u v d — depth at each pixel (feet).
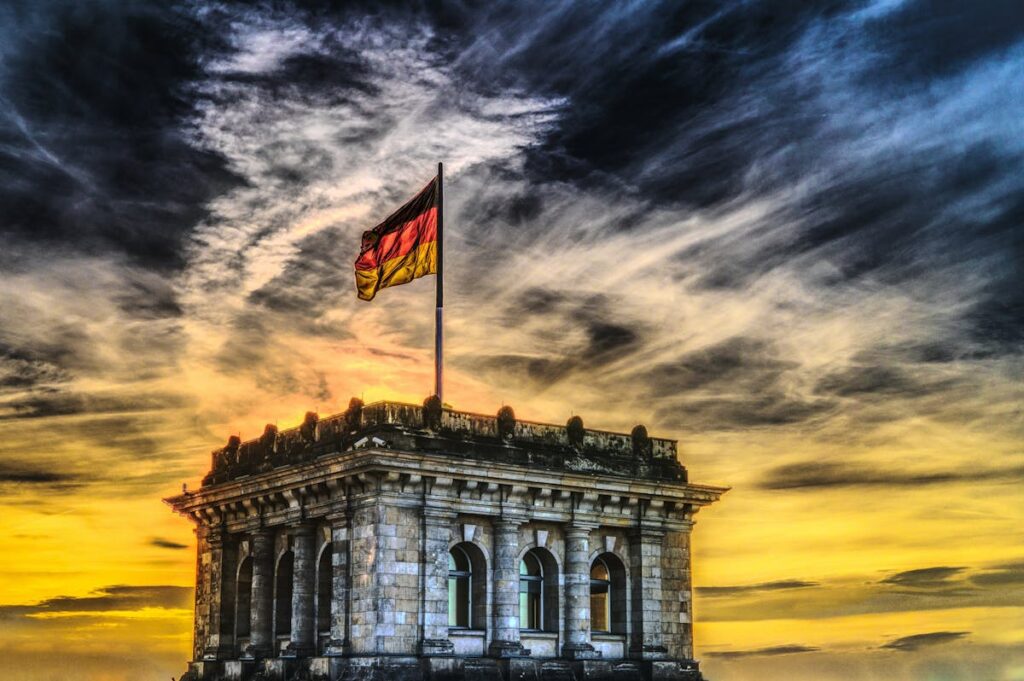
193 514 248.52
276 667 218.38
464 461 214.07
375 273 242.58
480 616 219.00
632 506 236.63
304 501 224.53
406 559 209.97
